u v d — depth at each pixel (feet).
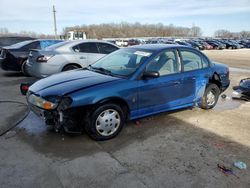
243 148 11.98
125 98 12.79
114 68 14.61
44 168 9.98
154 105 14.25
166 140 12.69
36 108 12.42
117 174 9.67
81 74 14.16
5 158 10.68
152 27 336.70
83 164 10.32
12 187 8.80
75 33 150.20
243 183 9.27
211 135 13.43
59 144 12.01
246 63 53.62
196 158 10.96
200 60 16.92
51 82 13.12
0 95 21.15
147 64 13.78
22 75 31.32
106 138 12.51
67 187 8.87
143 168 10.11
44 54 23.16
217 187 9.02
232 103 19.99
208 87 17.61
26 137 12.75
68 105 11.35
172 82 14.78
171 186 9.01
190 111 17.49
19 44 30.96
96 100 11.82
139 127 14.29
